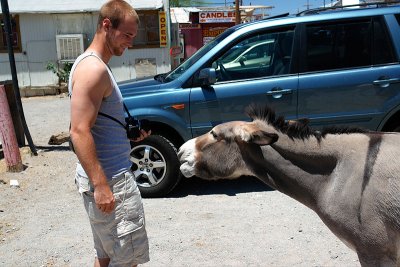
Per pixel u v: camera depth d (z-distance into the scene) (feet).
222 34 20.56
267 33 19.22
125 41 9.58
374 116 18.81
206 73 18.67
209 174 10.78
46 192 21.15
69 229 16.97
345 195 9.55
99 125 9.73
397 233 9.09
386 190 9.07
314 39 19.02
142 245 10.37
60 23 61.36
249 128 9.94
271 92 18.78
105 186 9.23
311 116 18.92
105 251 10.55
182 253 14.69
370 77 18.65
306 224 16.57
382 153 9.37
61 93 61.16
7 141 23.54
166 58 62.75
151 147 19.20
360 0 39.09
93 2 61.98
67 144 29.81
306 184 10.19
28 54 61.62
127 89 20.17
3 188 21.59
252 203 18.75
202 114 19.06
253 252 14.61
